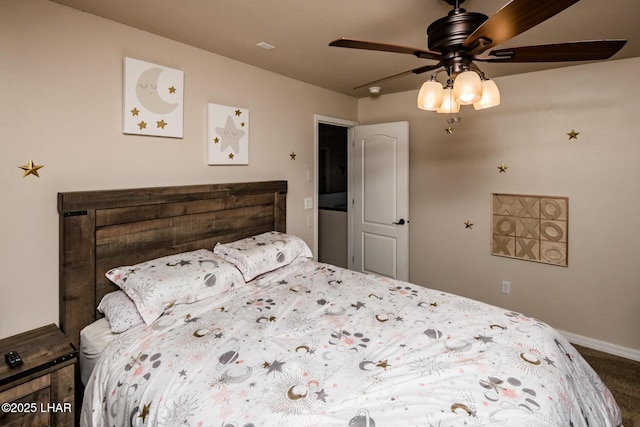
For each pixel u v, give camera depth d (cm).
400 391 115
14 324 165
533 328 160
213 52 245
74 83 179
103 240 190
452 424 100
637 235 254
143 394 121
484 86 150
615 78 255
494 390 114
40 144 170
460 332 156
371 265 394
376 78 312
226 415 106
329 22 195
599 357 262
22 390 138
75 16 178
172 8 179
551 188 287
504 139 308
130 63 198
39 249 171
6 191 161
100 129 190
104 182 193
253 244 251
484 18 145
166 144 222
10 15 158
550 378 122
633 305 259
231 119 258
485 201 324
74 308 179
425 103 151
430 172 357
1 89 157
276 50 240
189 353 139
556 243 287
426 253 366
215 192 247
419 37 215
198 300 190
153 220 213
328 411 106
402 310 182
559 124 280
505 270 316
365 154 389
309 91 333
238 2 172
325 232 462
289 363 132
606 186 263
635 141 250
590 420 126
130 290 179
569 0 100
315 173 343
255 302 194
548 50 139
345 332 158
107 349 152
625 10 177
